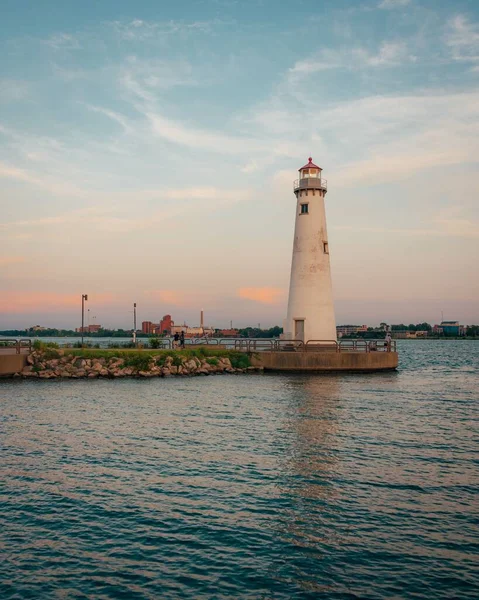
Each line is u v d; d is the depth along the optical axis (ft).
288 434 86.28
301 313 186.60
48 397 122.52
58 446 77.92
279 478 64.34
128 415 101.35
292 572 43.29
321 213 189.57
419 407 113.29
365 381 159.12
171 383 149.59
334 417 100.58
